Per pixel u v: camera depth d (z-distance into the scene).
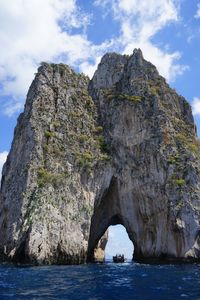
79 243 61.88
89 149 72.62
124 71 87.38
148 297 27.38
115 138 76.50
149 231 70.44
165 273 44.31
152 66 86.44
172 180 69.25
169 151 72.56
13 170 69.94
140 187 71.81
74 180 66.69
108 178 72.25
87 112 80.00
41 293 28.08
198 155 75.44
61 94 77.94
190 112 83.94
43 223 57.97
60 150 69.69
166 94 82.38
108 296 27.55
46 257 56.69
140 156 73.56
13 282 33.94
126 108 78.06
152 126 75.31
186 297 27.36
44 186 62.50
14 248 56.09
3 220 63.50
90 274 42.16
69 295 27.55
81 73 87.00
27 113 74.06
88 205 66.94
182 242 65.12
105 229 75.56
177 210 66.44
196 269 50.41
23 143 70.56
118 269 49.88
